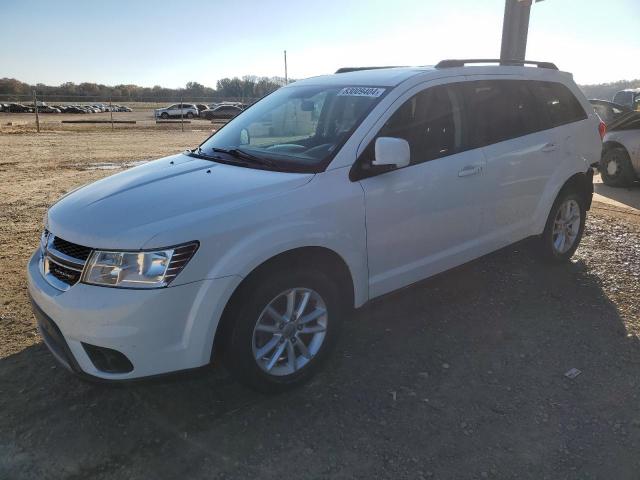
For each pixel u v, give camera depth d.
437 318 4.03
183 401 3.06
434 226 3.68
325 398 3.08
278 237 2.84
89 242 2.67
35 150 15.75
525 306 4.22
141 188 3.15
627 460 2.56
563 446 2.66
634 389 3.11
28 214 7.25
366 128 3.34
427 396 3.08
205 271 2.64
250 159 3.50
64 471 2.54
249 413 2.96
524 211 4.43
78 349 2.66
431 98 3.69
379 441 2.72
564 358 3.46
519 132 4.30
